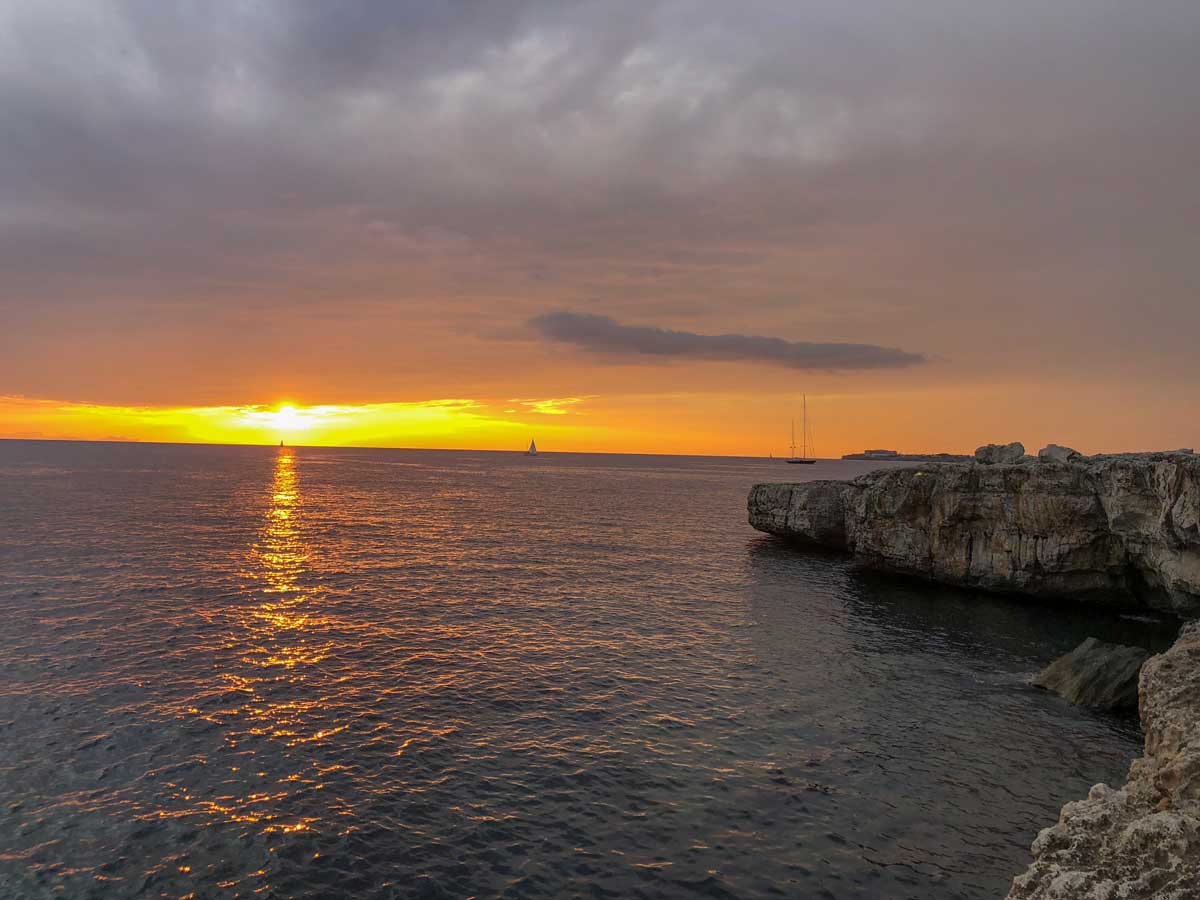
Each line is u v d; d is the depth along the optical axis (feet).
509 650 110.63
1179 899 28.96
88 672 95.20
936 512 168.86
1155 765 45.32
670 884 54.75
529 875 55.62
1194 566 121.60
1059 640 123.75
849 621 135.33
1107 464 141.79
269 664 100.83
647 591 157.89
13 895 52.08
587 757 75.31
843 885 54.85
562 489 507.30
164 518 255.29
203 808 64.03
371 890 53.62
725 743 79.66
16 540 191.11
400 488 471.62
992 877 56.13
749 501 249.75
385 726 81.61
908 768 74.49
